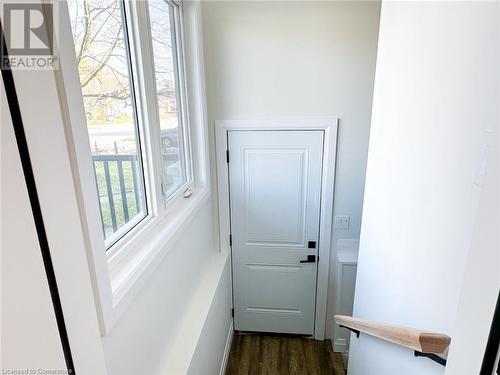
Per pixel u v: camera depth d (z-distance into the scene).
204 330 1.77
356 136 2.36
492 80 0.64
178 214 1.70
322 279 2.74
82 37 0.99
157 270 1.34
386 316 1.24
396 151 1.18
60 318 0.58
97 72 1.08
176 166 1.92
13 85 0.48
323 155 2.43
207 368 1.88
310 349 2.81
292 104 2.33
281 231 2.67
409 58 1.07
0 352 0.44
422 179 0.96
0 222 0.44
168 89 1.76
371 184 1.50
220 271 2.36
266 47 2.22
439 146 0.86
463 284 0.61
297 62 2.24
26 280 0.48
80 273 0.65
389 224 1.24
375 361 1.33
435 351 0.79
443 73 0.84
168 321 1.50
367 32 2.14
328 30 2.16
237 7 2.16
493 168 0.52
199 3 2.06
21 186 0.48
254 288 2.87
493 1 0.63
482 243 0.55
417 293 0.98
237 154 2.50
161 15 1.65
